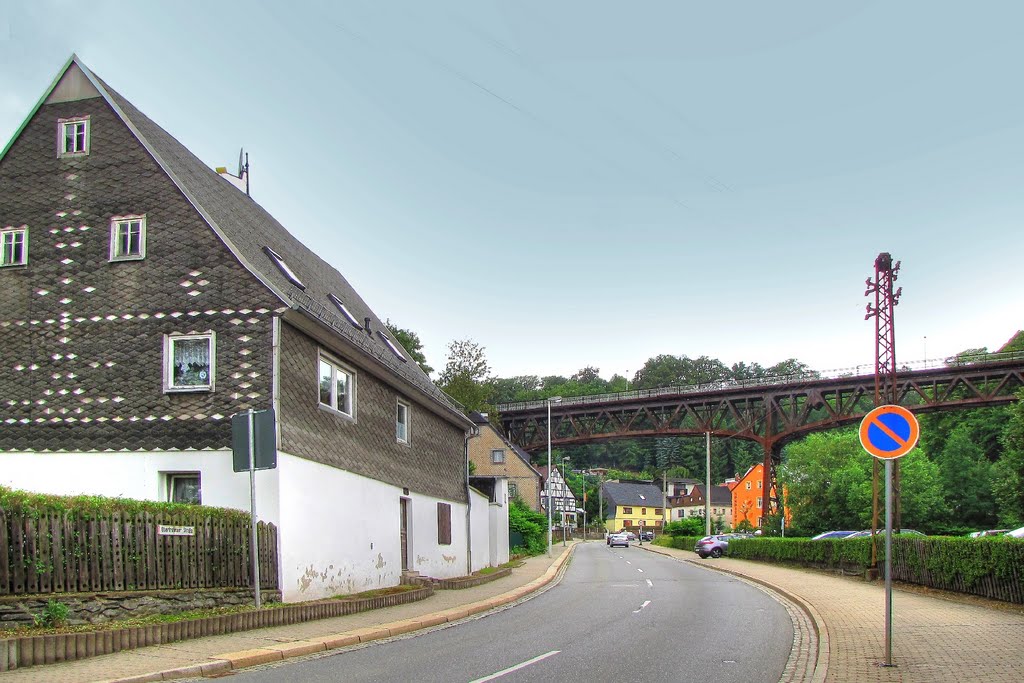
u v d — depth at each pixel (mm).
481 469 70500
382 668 10523
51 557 10820
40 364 17531
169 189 17891
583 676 10070
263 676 9797
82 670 9359
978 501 64375
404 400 24625
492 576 28219
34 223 18219
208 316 17188
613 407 76438
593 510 140000
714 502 137250
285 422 16906
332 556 18547
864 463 62500
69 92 18656
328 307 21938
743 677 10164
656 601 21172
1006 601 17641
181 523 13266
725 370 147000
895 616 16141
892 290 31094
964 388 70875
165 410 16953
